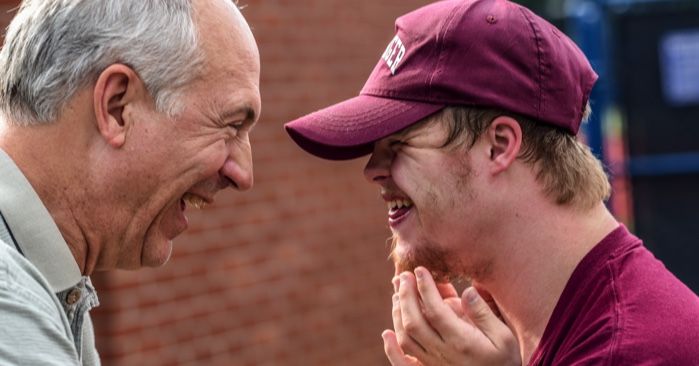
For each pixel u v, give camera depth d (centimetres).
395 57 217
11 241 195
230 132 208
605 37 716
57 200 199
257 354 527
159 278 463
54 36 197
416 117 211
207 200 212
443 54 211
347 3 613
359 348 617
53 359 182
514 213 212
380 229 644
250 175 213
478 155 212
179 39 200
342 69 606
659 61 715
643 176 721
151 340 456
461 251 216
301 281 566
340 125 214
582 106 220
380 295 640
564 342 205
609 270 205
